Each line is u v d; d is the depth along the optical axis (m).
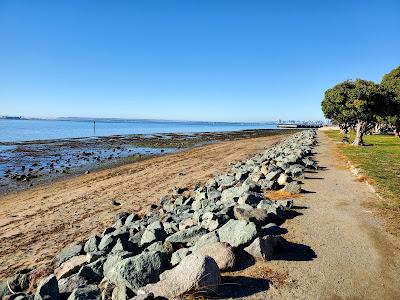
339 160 27.41
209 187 18.81
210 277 6.65
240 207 12.05
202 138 88.00
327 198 14.57
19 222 15.62
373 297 6.82
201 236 9.41
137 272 7.05
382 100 38.75
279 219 11.60
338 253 8.82
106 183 24.86
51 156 44.62
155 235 9.95
